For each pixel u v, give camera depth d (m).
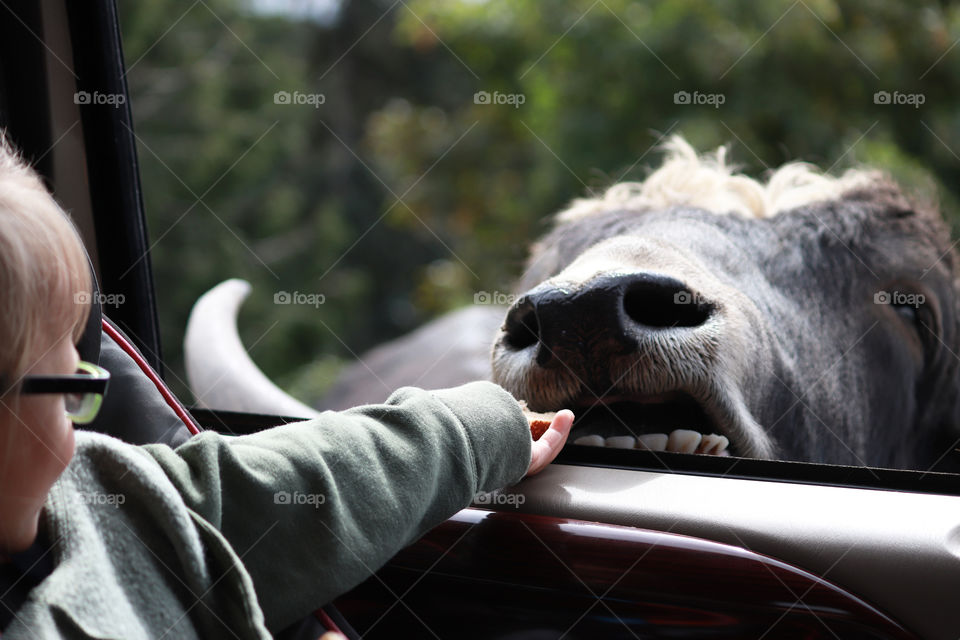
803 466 1.31
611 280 1.62
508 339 1.78
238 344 2.59
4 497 0.91
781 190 2.92
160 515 1.04
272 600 1.11
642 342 1.62
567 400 1.66
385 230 15.54
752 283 2.29
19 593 0.97
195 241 12.02
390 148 12.53
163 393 1.46
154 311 1.95
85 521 1.02
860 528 1.18
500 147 10.72
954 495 1.22
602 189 3.69
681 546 1.20
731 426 1.72
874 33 6.95
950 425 2.84
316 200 14.90
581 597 1.21
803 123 6.97
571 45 8.84
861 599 1.14
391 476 1.18
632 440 1.62
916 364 2.74
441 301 11.64
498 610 1.26
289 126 13.55
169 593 1.03
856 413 2.48
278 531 1.12
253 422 1.69
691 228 2.49
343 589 1.14
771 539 1.20
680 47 7.84
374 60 16.56
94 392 0.89
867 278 2.59
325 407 6.68
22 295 0.87
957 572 1.12
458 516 1.32
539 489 1.34
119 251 1.88
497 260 10.25
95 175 1.83
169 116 12.56
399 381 5.79
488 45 10.22
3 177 0.93
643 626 1.19
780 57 7.20
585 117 8.42
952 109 6.65
